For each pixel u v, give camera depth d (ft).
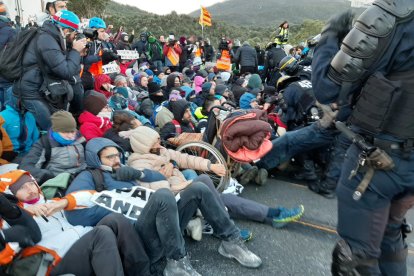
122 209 7.25
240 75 31.48
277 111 14.83
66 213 7.16
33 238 5.92
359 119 4.57
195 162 10.05
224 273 7.74
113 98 15.24
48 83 10.36
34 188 6.70
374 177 4.66
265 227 9.69
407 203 5.07
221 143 10.86
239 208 9.67
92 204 7.16
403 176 4.56
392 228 5.36
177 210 6.95
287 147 11.92
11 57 10.09
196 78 25.52
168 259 7.11
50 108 10.67
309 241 9.12
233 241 8.05
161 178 8.77
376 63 4.35
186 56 36.42
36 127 10.43
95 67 15.20
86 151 8.04
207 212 7.80
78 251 6.11
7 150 9.73
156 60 31.01
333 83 4.69
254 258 7.93
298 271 7.92
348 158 5.09
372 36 4.19
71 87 11.25
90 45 16.60
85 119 10.96
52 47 10.16
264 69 30.09
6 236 5.54
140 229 6.92
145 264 6.79
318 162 12.92
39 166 8.80
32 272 6.03
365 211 4.88
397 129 4.38
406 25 4.17
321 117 10.97
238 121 9.92
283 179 13.35
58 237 6.41
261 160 12.47
